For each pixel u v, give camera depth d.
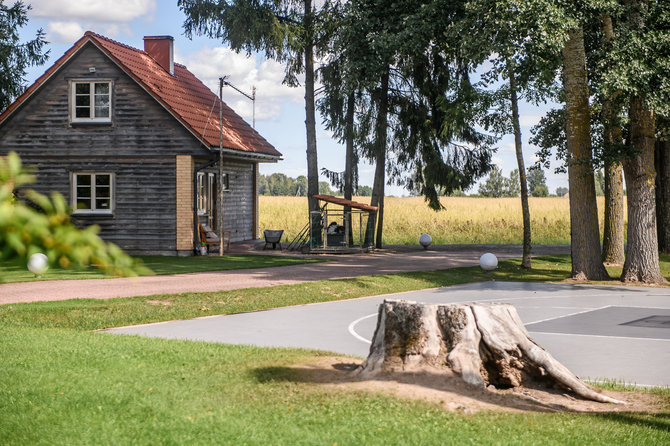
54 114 30.17
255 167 38.38
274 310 16.00
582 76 23.06
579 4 20.83
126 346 10.61
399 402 7.40
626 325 13.91
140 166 29.83
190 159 29.55
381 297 18.45
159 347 10.55
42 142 30.19
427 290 20.11
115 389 8.00
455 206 70.06
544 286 21.36
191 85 36.41
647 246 22.58
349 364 9.38
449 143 35.12
